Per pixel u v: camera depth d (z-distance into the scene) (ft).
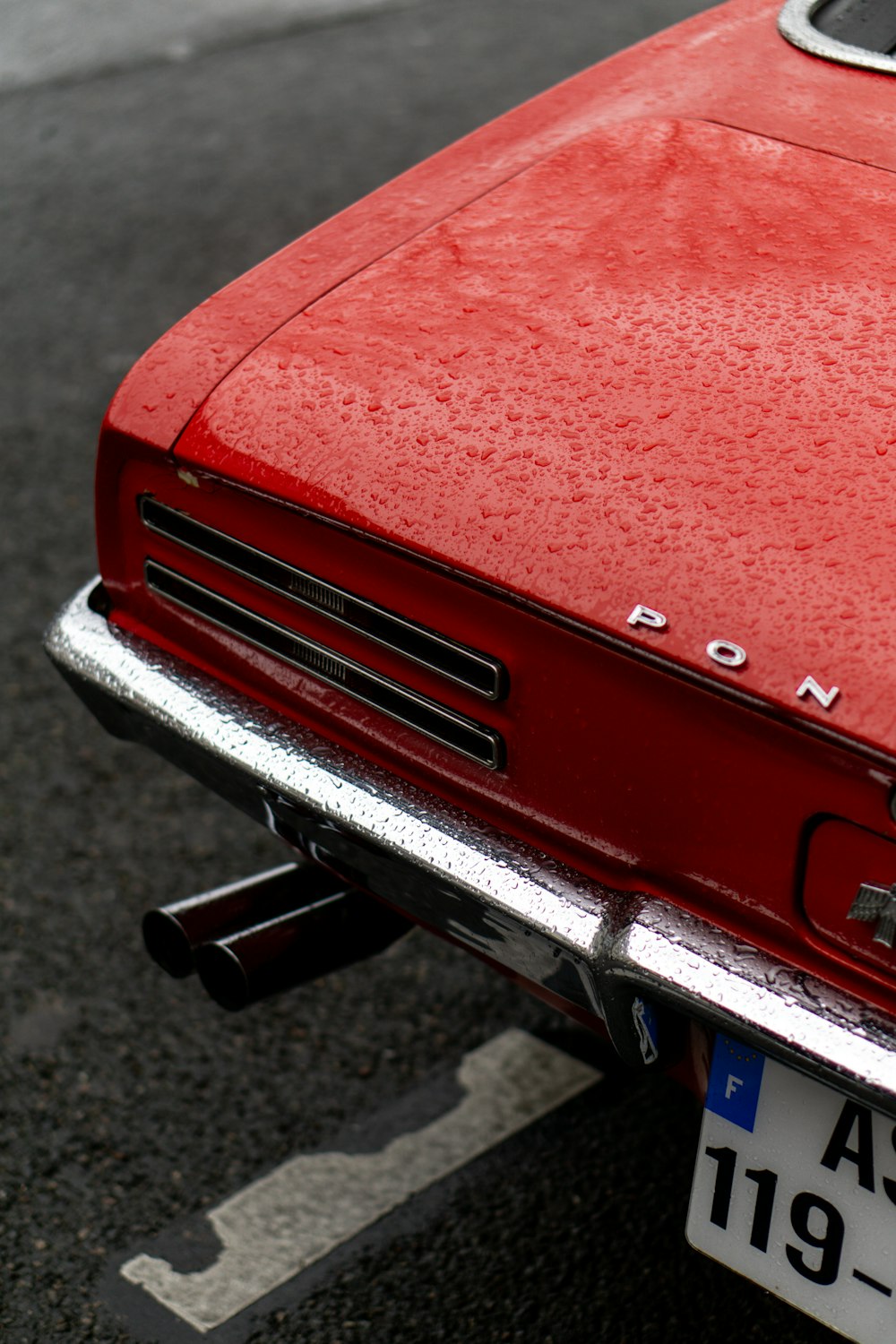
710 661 4.37
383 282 5.86
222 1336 6.31
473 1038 7.88
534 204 6.10
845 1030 4.33
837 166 6.02
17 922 8.60
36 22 24.99
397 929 6.21
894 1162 4.49
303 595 5.44
